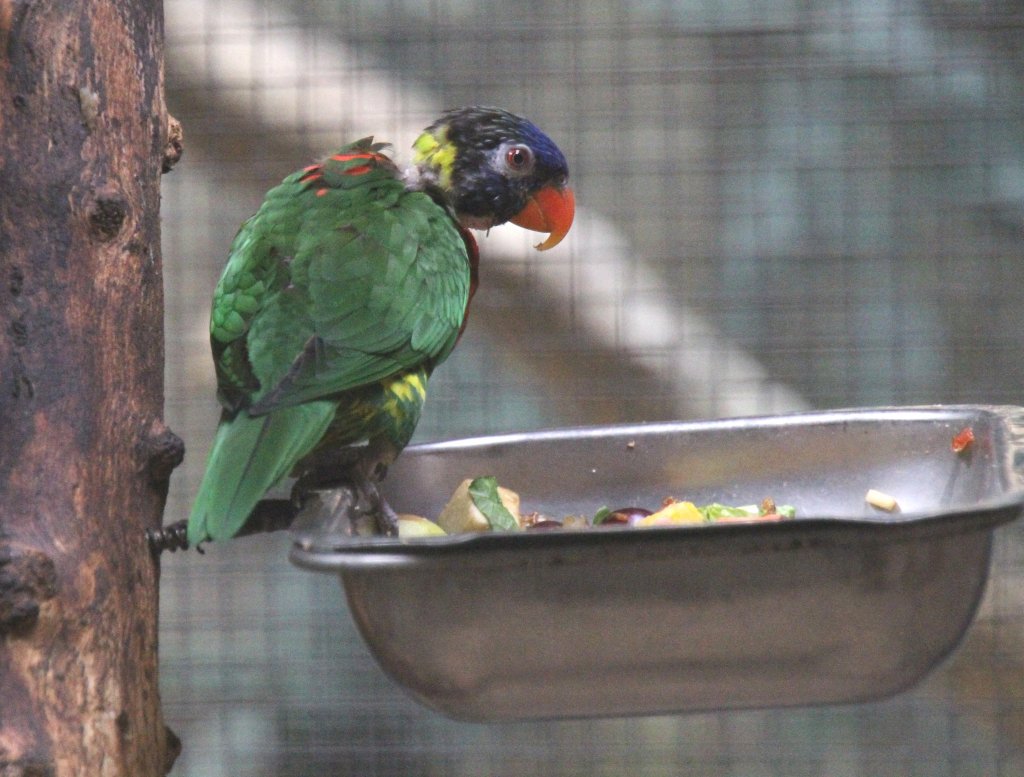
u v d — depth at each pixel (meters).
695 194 11.02
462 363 10.77
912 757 9.74
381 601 3.01
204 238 11.27
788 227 10.88
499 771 10.12
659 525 2.82
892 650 3.06
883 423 4.07
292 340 4.11
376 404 4.31
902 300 10.76
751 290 10.90
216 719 10.17
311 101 10.27
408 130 10.30
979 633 9.45
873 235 10.75
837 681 3.09
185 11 10.30
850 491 4.07
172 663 10.23
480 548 2.79
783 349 10.84
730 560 2.92
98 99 3.48
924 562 3.00
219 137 10.32
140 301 3.57
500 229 10.23
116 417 3.47
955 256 10.36
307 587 10.31
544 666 3.02
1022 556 9.37
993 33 10.21
